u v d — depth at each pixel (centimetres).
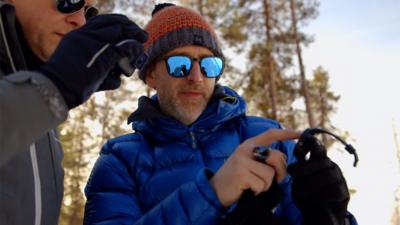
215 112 182
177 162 174
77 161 1864
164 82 187
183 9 194
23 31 125
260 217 125
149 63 193
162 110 192
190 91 182
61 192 149
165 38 186
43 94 84
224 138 183
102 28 95
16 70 122
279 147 176
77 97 88
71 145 1788
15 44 120
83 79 88
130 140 187
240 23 1762
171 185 168
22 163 118
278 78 1925
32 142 84
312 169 119
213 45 188
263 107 1844
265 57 1809
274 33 1891
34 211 124
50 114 84
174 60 183
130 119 191
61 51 90
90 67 89
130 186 172
